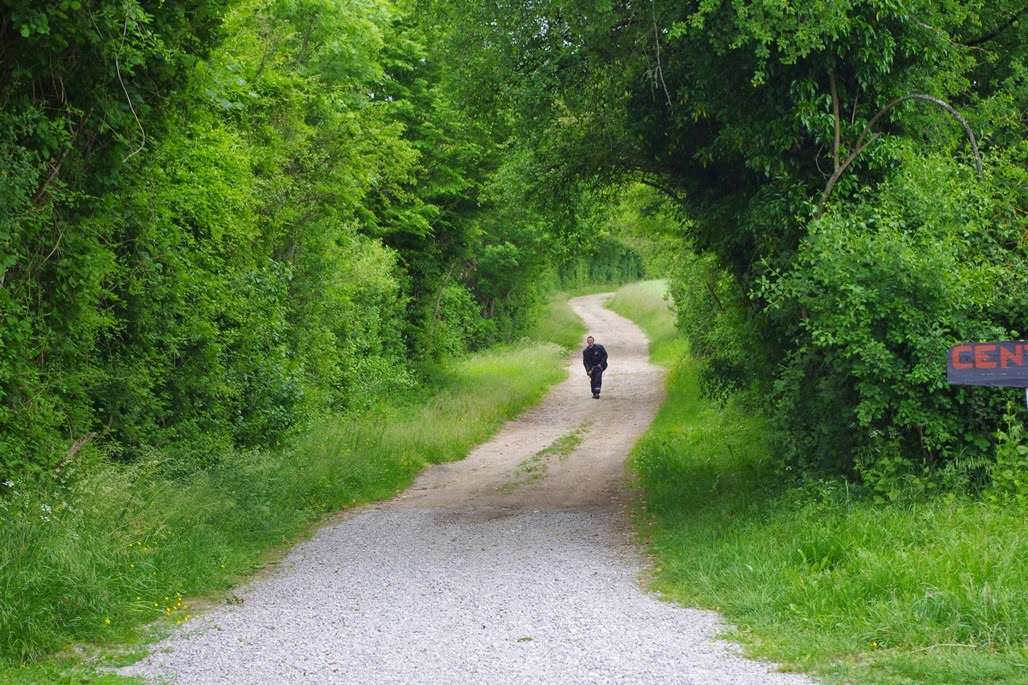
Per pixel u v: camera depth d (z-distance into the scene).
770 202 10.66
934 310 8.70
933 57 10.86
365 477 14.88
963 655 5.20
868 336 8.77
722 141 11.17
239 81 11.67
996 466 8.00
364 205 23.81
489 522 11.70
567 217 15.72
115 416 12.19
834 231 9.02
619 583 7.93
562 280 80.06
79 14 8.77
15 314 9.23
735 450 14.69
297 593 7.95
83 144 9.95
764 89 10.64
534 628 6.41
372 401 22.83
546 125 12.93
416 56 26.03
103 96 9.59
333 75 20.94
